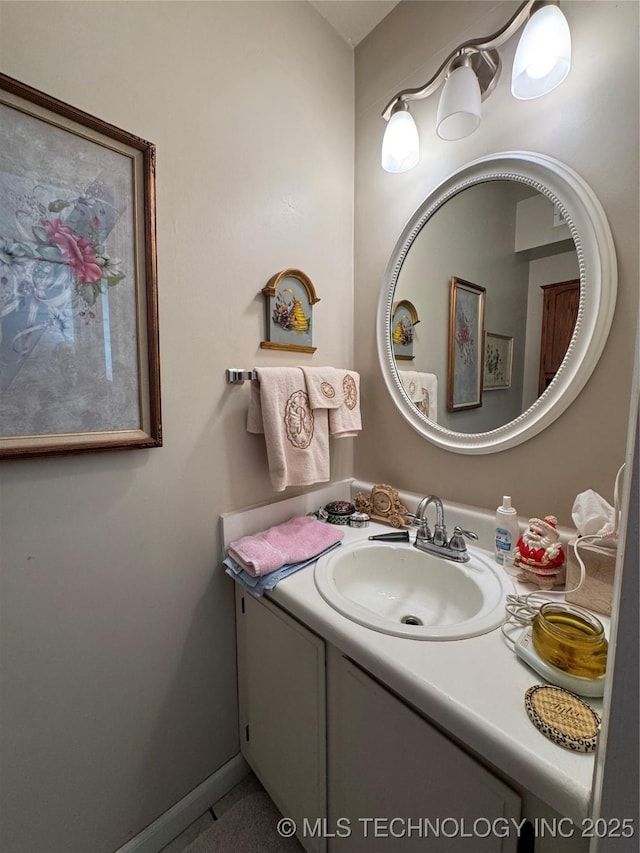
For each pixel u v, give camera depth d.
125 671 0.86
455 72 0.88
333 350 1.29
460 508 1.05
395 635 0.65
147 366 0.83
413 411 1.16
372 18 1.20
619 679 0.32
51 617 0.75
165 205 0.85
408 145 1.05
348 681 0.72
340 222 1.29
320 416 1.10
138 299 0.81
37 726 0.75
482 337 0.99
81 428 0.75
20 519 0.70
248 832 0.98
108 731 0.84
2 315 0.65
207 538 0.99
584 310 0.80
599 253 0.78
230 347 1.00
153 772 0.93
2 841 0.72
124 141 0.76
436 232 1.09
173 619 0.94
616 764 0.32
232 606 1.05
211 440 0.98
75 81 0.71
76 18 0.71
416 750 0.61
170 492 0.91
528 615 0.69
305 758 0.84
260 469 1.09
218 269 0.96
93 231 0.74
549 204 0.85
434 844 0.59
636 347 0.30
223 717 1.06
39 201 0.68
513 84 0.83
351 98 1.30
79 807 0.81
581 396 0.83
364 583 1.01
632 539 0.30
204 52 0.90
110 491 0.81
